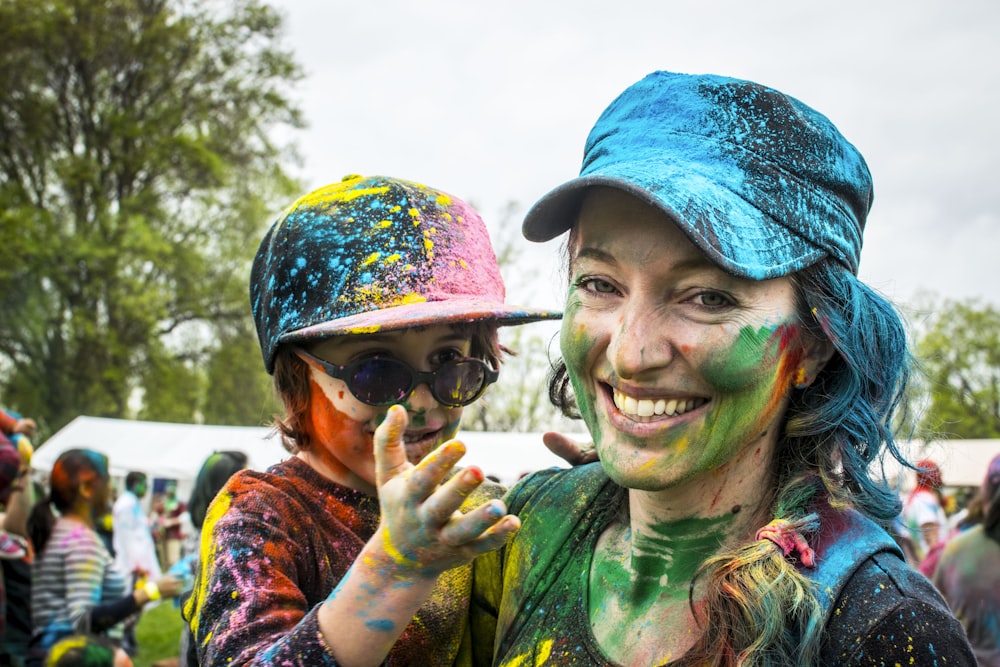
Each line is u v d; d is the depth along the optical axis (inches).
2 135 1093.8
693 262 46.1
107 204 1046.4
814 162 48.3
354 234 68.7
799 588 43.6
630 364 46.3
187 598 66.4
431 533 43.3
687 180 45.6
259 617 55.4
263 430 517.7
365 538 68.6
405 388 68.8
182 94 1168.2
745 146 47.8
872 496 51.3
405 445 70.8
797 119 48.7
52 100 1097.4
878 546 45.3
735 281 46.1
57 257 1000.9
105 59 1103.0
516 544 60.9
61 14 1035.3
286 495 67.0
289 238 69.9
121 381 1034.1
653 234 46.9
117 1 1093.8
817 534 47.1
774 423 51.1
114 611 160.4
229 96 1173.7
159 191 1154.0
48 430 1043.9
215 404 1109.7
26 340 1045.8
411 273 68.2
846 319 49.0
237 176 1170.0
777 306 47.3
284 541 63.1
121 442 517.0
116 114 1080.8
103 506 176.1
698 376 46.3
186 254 1068.5
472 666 65.9
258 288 74.6
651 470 47.1
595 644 51.1
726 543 50.7
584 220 50.5
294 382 71.1
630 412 48.2
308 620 48.2
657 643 49.0
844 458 51.3
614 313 49.0
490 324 73.2
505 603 58.7
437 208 72.6
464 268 70.9
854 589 43.8
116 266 1007.0
